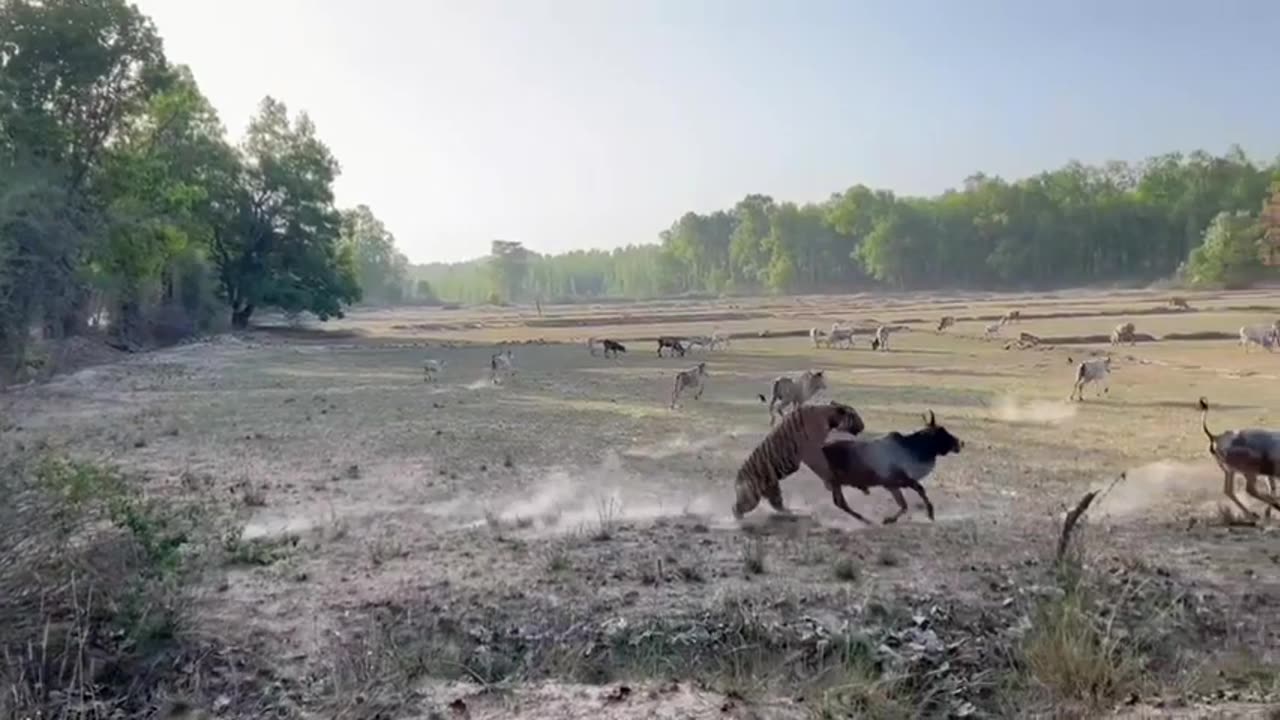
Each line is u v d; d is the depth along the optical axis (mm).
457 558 10383
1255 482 12867
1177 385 30906
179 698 6980
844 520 12195
